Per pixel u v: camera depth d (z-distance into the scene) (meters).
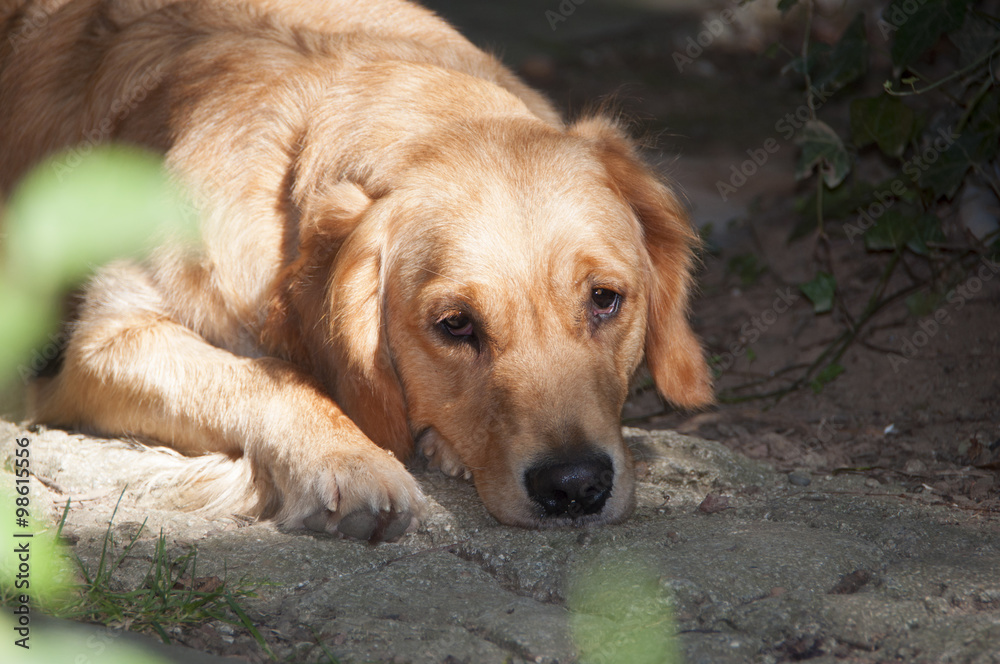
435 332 6.29
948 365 8.98
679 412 8.83
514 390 6.03
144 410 6.87
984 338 9.21
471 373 6.29
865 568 5.16
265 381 6.64
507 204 6.27
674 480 6.78
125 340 7.00
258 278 6.98
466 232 6.17
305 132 7.02
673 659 4.25
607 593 4.88
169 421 6.81
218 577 5.13
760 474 7.07
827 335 10.05
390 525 5.78
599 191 6.68
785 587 4.86
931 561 5.32
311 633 4.58
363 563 5.45
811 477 7.07
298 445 6.15
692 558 5.20
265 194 7.04
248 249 6.98
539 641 4.40
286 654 4.42
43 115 8.49
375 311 6.47
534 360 6.09
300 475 6.00
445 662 4.28
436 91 7.05
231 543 5.66
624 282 6.53
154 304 7.27
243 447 6.50
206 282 7.07
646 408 9.17
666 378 7.60
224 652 4.43
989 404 8.25
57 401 7.39
